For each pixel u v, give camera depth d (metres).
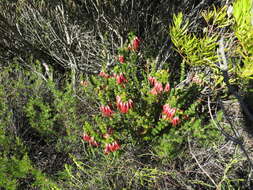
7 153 2.35
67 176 2.19
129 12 3.42
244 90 2.32
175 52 3.22
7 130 2.56
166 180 2.15
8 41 3.73
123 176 2.10
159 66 2.97
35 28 3.50
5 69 3.25
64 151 2.49
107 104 2.31
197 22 2.75
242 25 0.82
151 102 2.29
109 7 3.32
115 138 2.18
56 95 2.59
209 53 1.07
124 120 2.24
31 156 2.49
